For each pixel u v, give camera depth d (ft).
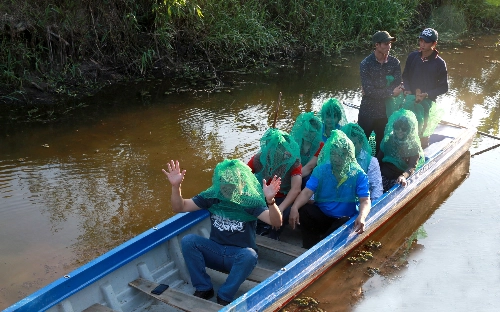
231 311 13.03
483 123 31.42
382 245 19.39
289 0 48.29
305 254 15.69
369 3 50.70
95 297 14.25
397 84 21.99
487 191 23.52
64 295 13.28
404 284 17.15
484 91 37.83
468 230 20.42
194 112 31.63
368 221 18.56
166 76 38.22
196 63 40.50
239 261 14.40
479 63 45.85
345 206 17.49
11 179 22.63
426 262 18.35
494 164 26.18
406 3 55.11
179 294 14.42
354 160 17.06
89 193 21.70
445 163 24.04
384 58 21.65
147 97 33.99
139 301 15.25
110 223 19.65
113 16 37.65
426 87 23.07
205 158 25.22
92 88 34.91
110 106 32.17
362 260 18.30
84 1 36.83
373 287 16.98
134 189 22.16
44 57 35.37
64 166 24.06
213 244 14.84
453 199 22.84
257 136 28.17
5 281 16.24
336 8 50.60
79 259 17.47
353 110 32.60
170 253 16.52
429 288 16.94
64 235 18.79
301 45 47.57
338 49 47.44
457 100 35.68
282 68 42.19
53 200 21.06
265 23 46.29
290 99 34.76
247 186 14.12
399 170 20.76
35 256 17.53
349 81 39.37
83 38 36.45
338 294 16.56
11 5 34.27
